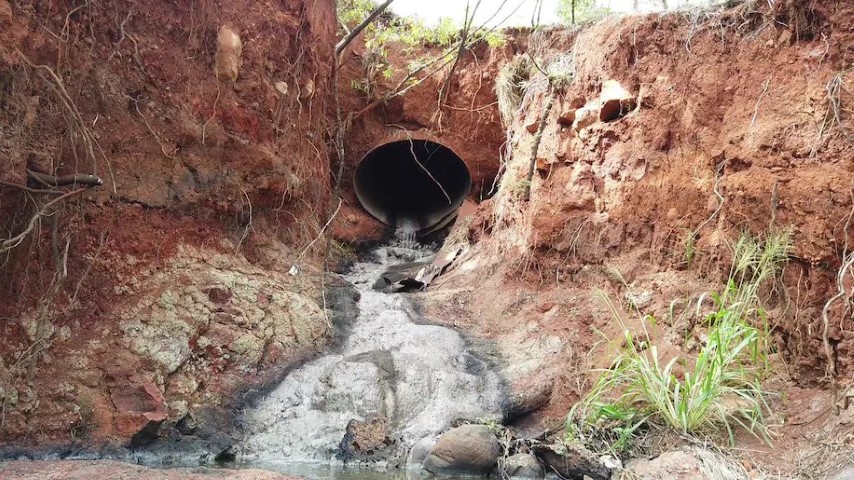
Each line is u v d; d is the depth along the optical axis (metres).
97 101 6.30
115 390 5.69
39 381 5.35
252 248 7.68
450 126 13.37
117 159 6.46
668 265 7.23
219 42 7.51
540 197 8.79
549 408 6.70
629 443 5.65
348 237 12.34
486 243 10.09
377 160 13.67
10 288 5.40
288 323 7.23
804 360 5.83
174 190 6.93
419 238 13.32
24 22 5.52
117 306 6.09
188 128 7.12
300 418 6.25
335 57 10.38
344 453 5.99
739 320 6.07
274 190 8.00
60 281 5.33
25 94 5.47
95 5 6.31
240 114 7.70
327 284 8.36
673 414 5.57
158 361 6.03
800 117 6.26
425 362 7.13
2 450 4.99
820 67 6.26
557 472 5.60
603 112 8.25
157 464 5.48
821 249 5.79
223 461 5.75
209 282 6.87
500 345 7.72
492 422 6.25
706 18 7.45
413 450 5.93
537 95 9.59
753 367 5.90
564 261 8.28
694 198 7.12
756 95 6.75
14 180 5.24
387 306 8.49
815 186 5.91
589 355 7.01
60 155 5.75
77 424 5.38
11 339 5.31
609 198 8.01
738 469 5.00
